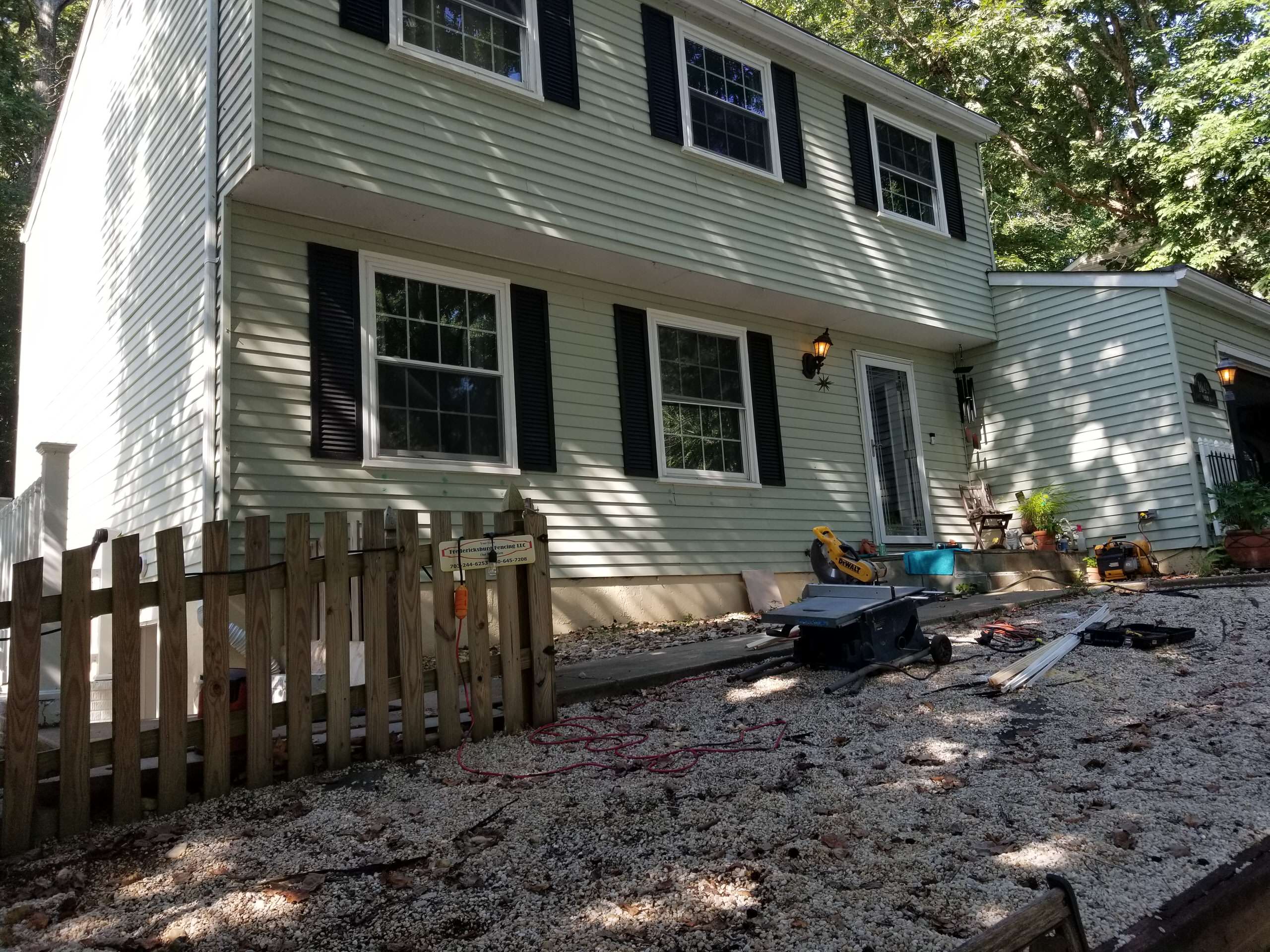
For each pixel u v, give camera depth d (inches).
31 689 134.2
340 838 130.3
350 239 298.0
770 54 413.7
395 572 173.2
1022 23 693.3
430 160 291.0
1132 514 444.5
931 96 470.0
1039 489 477.7
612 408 357.7
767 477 404.8
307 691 158.7
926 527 470.0
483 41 317.7
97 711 269.1
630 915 105.2
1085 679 212.1
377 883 115.5
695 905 107.3
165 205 315.9
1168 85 685.3
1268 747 158.2
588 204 330.3
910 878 112.7
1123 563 415.5
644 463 362.6
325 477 280.1
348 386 288.4
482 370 322.7
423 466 299.6
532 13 328.8
